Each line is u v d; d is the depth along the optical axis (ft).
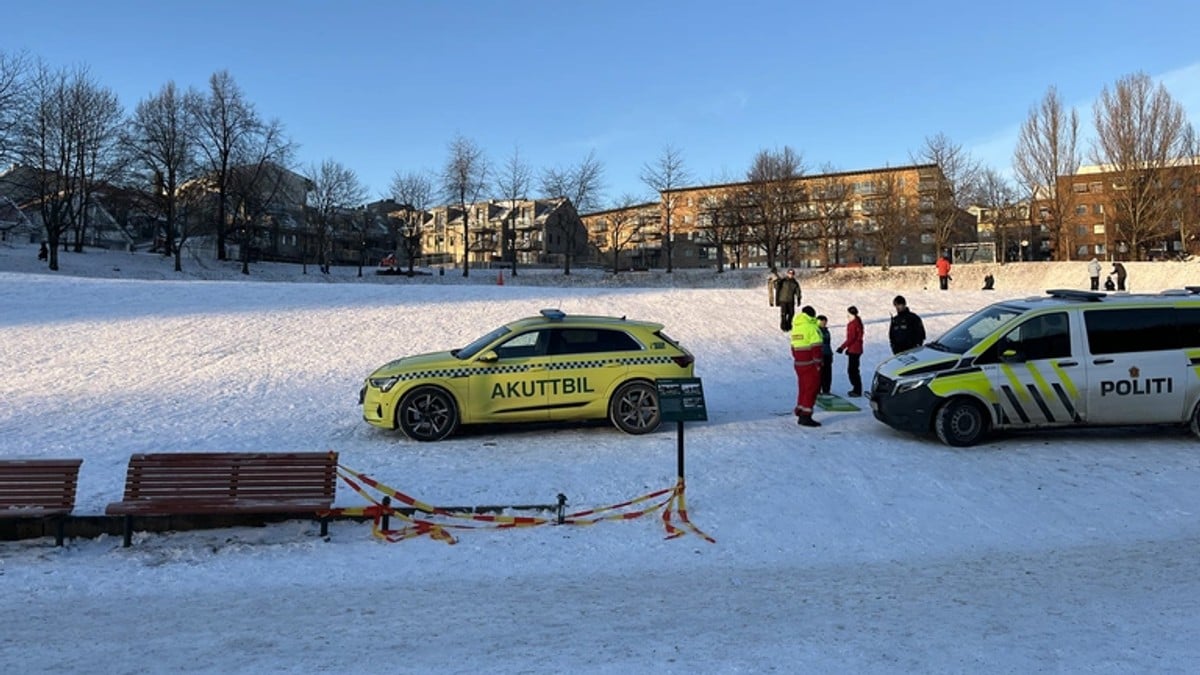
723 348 62.18
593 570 19.25
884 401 31.94
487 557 20.16
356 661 13.78
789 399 43.47
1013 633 14.83
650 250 331.98
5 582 18.13
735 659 13.73
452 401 32.83
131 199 200.85
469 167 216.95
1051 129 187.32
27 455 29.91
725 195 251.39
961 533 21.61
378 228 335.47
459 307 81.92
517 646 14.42
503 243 317.22
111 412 38.63
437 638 14.87
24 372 48.91
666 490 24.09
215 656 14.03
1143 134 175.63
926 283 178.09
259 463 22.25
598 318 35.45
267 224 261.03
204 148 198.70
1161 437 31.99
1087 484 25.70
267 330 65.92
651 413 33.78
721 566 19.48
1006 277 174.19
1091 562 19.19
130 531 20.89
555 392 33.30
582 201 218.38
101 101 183.62
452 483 26.22
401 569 19.31
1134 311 31.30
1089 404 30.45
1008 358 30.76
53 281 88.69
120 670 13.41
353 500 24.52
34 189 167.73
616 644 14.48
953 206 197.57
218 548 20.65
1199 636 14.57
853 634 14.87
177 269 186.29
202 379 48.29
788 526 22.27
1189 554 19.60
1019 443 31.40
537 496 24.88
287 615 16.22
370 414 32.94
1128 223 178.91
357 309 79.20
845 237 253.24
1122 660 13.55
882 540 21.20
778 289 65.26
